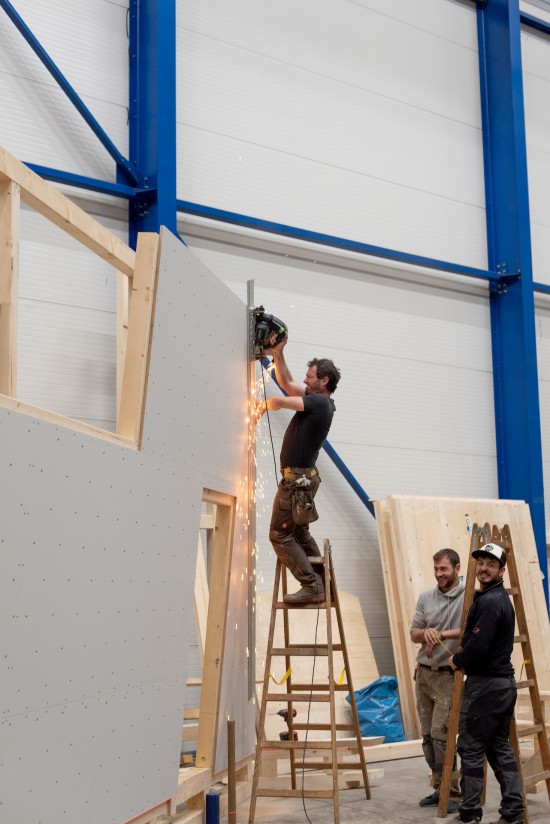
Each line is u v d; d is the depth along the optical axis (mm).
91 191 7785
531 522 9992
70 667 3936
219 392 5816
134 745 4590
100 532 4195
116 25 8164
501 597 5441
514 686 5469
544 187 11648
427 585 8633
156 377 4781
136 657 4617
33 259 7398
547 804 6160
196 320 5363
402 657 8461
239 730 6168
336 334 9453
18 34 7535
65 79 7625
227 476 5965
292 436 5906
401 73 10375
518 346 10648
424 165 10422
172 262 4957
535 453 10469
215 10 8906
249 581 6441
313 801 6195
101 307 7703
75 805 3977
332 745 5430
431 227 10359
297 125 9375
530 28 11781
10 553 3475
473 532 5867
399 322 9992
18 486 3525
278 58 9328
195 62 8695
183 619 5258
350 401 9492
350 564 9172
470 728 5379
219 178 8703
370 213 9844
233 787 5086
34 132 7531
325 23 9773
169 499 4984
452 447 10211
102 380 7621
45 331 7371
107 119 8000
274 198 9086
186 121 8555
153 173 7934
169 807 5062
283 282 9109
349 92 9859
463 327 10578
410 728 8227
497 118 11008
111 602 4320
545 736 6008
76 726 3984
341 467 9156
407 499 8891
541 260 11461
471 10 11219
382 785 6715
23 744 3568
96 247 4727
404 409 9883
